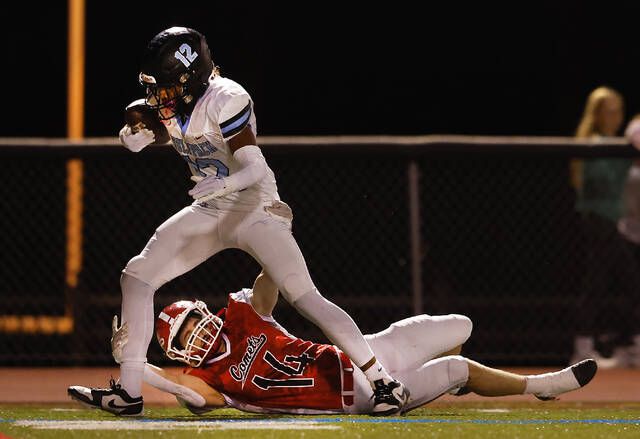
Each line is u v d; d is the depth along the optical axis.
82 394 12.61
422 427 11.69
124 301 12.64
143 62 12.42
